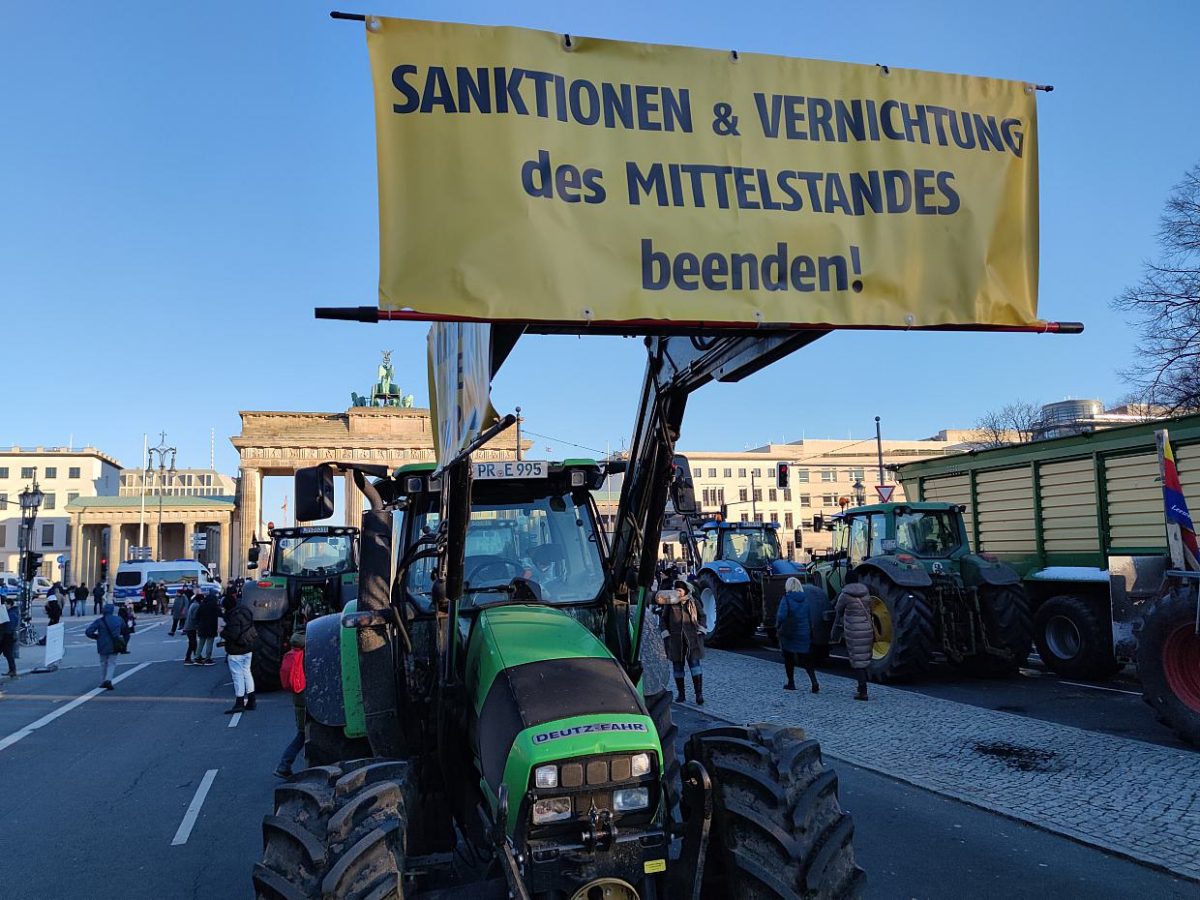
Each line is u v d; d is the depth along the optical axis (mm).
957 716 8594
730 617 14648
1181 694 6988
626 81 2895
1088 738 7465
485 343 2574
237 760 8047
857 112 3094
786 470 22250
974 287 3062
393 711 3693
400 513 4266
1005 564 10883
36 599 54188
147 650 20609
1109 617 10094
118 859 5328
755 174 2943
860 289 2953
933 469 13023
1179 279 18344
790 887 2744
